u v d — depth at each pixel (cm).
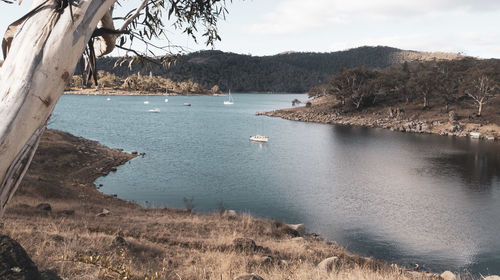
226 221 2016
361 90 12331
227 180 4100
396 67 17138
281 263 1048
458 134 8256
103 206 2348
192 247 1265
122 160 4903
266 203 3262
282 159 5441
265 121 11494
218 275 802
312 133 8675
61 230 1195
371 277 796
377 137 8012
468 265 2011
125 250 916
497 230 2577
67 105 16338
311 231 2539
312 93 16575
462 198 3422
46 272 297
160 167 4647
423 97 11594
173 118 11831
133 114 12781
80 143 5116
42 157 3872
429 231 2561
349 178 4262
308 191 3681
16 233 856
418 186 3875
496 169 4719
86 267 479
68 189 2847
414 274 1212
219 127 9656
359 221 2777
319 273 810
